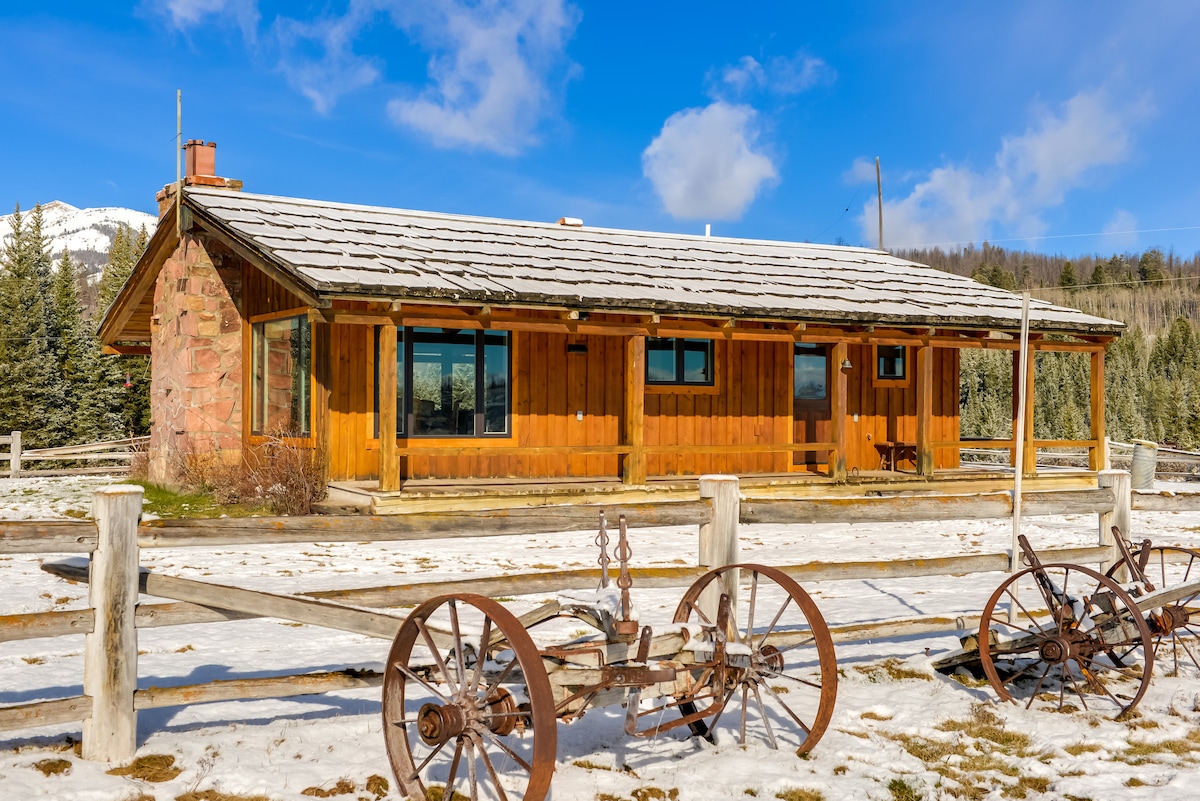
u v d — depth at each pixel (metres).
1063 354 71.00
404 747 4.88
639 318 16.86
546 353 16.91
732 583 6.31
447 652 5.32
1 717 4.85
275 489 14.77
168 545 5.21
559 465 16.98
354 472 15.47
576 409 17.19
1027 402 19.17
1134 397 70.12
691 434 18.23
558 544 13.66
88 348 42.94
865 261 23.20
